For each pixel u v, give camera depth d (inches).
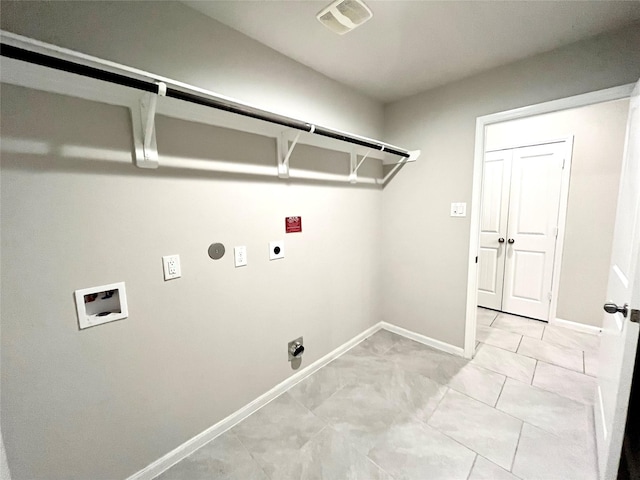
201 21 53.1
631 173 51.0
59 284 41.0
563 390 72.9
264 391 71.2
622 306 45.5
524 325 114.0
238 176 60.9
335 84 82.3
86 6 41.0
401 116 97.7
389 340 103.5
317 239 81.7
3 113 35.4
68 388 42.9
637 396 58.7
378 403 69.8
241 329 64.9
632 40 58.4
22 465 39.9
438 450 55.9
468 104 82.4
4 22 35.6
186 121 51.9
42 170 38.5
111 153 44.0
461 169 85.8
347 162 89.2
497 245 128.1
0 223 36.3
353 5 50.5
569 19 56.3
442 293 94.3
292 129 66.1
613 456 42.7
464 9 52.8
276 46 64.7
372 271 105.6
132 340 48.8
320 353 86.5
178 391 55.4
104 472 47.3
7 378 38.0
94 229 43.4
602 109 97.2
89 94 41.0
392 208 104.6
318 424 63.7
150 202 48.9
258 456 56.0
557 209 109.7
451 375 80.6
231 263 61.5
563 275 109.7
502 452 55.0
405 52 68.1
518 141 117.1
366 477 50.7
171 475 52.7
